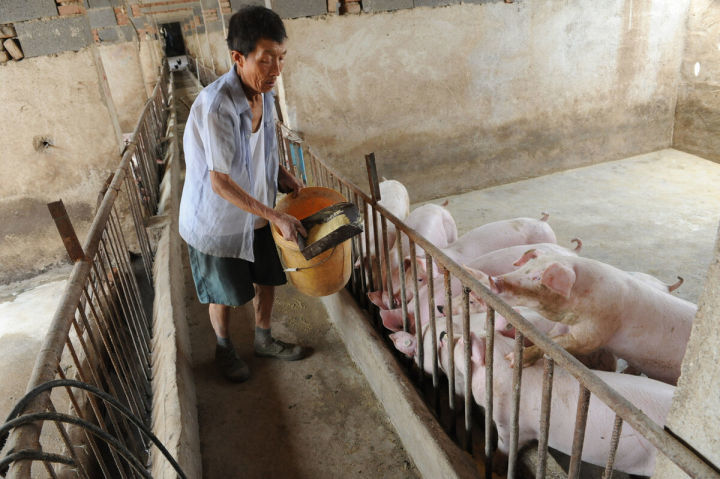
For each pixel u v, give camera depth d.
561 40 5.95
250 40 1.97
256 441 2.49
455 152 5.96
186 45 25.34
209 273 2.49
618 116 6.62
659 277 3.97
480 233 3.41
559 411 1.98
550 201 5.70
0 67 4.27
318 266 2.39
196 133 2.18
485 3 5.45
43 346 1.64
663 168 6.39
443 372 2.65
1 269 5.00
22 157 4.61
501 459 2.17
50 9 4.22
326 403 2.69
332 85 5.12
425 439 2.10
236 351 3.08
